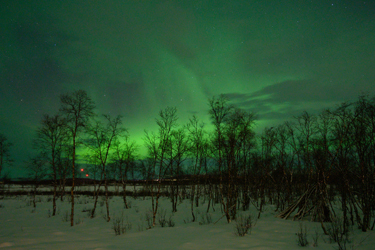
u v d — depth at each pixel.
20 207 30.09
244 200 22.69
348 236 11.12
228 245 10.05
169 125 20.50
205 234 12.68
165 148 20.19
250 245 9.98
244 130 19.06
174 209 25.11
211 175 25.73
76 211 26.94
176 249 9.61
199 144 23.55
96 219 21.50
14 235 14.30
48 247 10.44
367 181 12.30
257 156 23.86
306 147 20.30
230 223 16.33
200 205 29.25
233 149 18.52
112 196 45.22
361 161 12.28
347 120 12.98
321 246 9.62
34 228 17.38
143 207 29.58
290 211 17.22
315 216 15.81
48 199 37.16
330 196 20.00
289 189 22.14
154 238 12.16
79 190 55.19
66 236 13.88
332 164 13.53
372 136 12.22
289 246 9.75
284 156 24.59
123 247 10.16
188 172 30.44
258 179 25.62
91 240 12.32
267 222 15.64
